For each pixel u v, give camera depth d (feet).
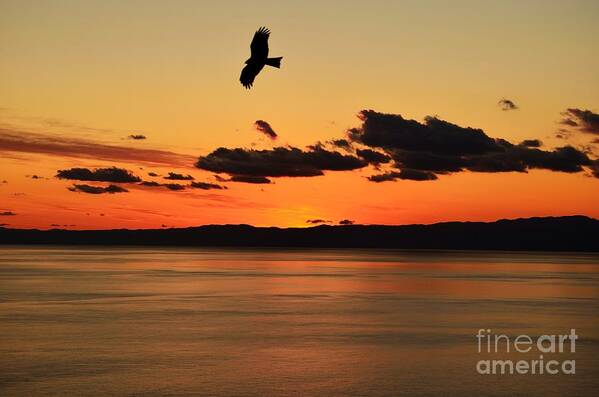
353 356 87.97
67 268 329.11
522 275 303.07
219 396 67.72
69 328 110.83
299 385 72.43
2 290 187.62
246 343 97.09
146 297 168.14
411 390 70.90
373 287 209.36
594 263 525.34
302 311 138.00
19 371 77.87
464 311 139.95
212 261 463.83
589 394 70.28
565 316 131.85
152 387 70.90
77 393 68.33
